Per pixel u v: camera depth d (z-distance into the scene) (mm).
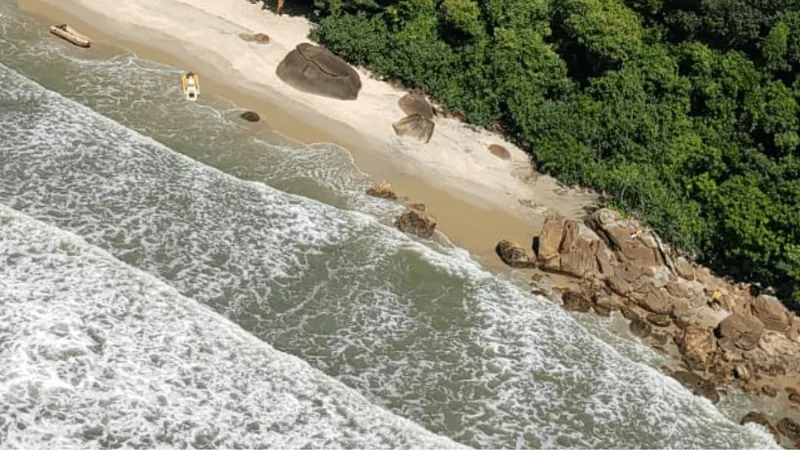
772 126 38469
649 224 36688
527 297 32500
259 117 39250
